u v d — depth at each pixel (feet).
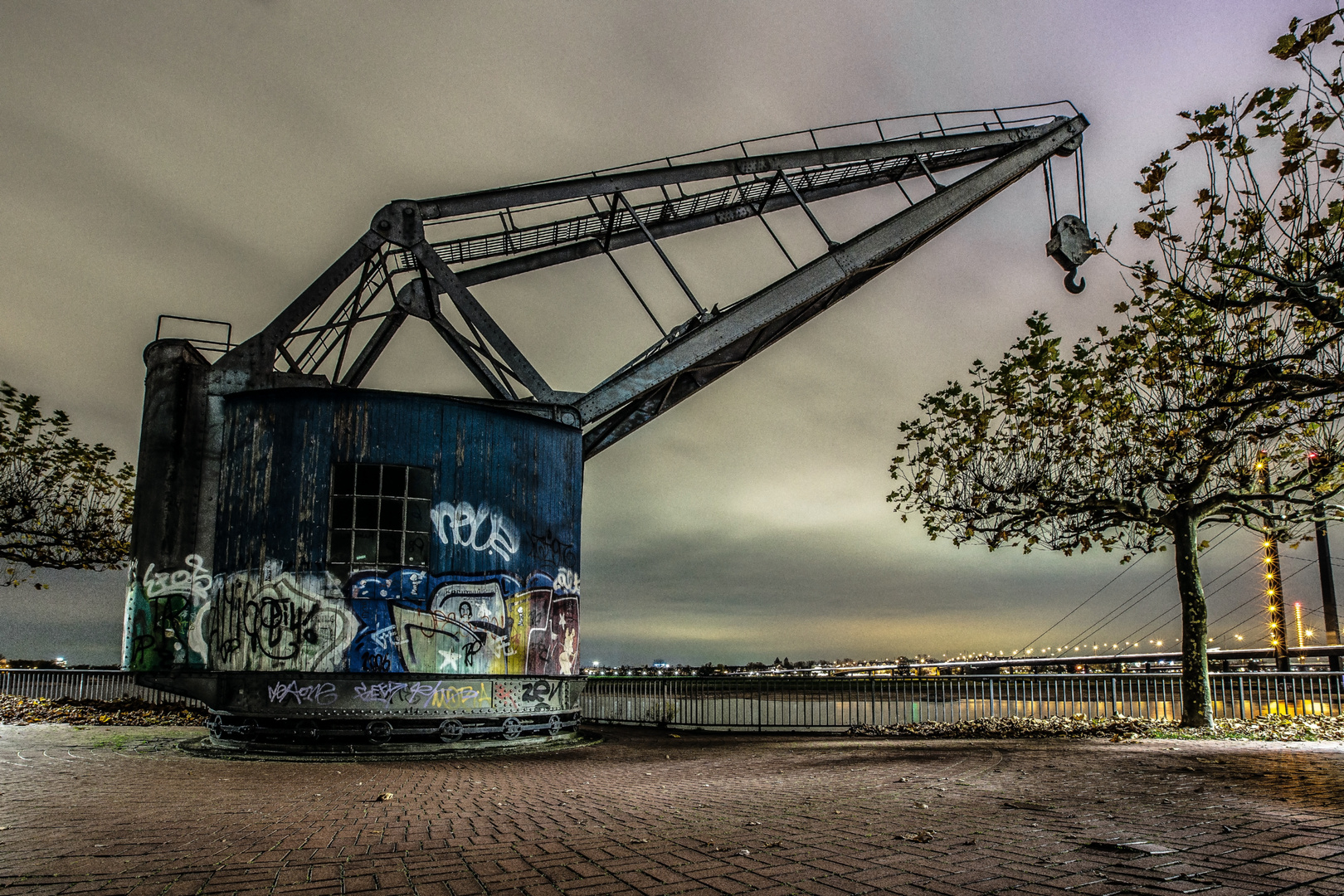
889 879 14.26
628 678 78.33
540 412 56.44
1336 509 55.01
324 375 54.13
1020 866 14.98
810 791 27.20
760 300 62.95
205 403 49.73
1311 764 32.07
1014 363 56.13
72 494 70.64
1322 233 27.37
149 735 55.67
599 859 16.62
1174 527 57.26
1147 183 30.07
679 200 68.39
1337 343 32.37
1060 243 72.08
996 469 60.70
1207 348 40.37
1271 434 32.65
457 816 23.11
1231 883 13.47
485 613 49.88
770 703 69.15
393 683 46.85
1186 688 55.52
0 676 76.89
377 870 15.80
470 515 50.42
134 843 18.71
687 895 13.57
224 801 26.27
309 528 47.29
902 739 57.16
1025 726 59.11
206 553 48.06
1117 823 18.99
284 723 45.52
